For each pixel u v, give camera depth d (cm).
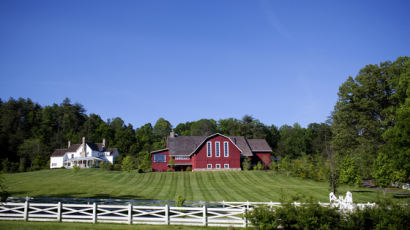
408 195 3425
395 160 3266
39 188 3422
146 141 10888
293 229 1569
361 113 5244
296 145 8888
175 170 5888
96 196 3028
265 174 5112
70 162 8194
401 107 3728
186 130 11475
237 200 3002
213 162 5619
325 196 3244
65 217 1844
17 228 1612
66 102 12794
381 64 5150
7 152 8406
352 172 3706
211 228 1750
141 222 1817
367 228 1538
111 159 8650
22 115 11250
